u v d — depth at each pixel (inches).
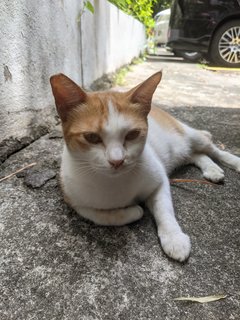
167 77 42.9
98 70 30.7
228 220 12.5
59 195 13.6
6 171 14.9
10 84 15.0
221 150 17.9
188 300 9.1
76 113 10.6
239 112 26.2
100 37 30.5
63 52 21.2
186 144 16.5
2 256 10.5
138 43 58.3
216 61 52.9
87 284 9.6
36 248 10.9
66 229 11.8
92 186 11.2
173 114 25.1
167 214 11.8
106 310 8.9
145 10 58.6
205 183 15.0
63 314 8.8
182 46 54.3
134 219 12.0
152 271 10.1
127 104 10.7
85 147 10.5
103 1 30.5
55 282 9.7
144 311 8.9
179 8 52.6
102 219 11.8
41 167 15.3
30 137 17.4
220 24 50.8
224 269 10.2
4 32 14.0
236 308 9.0
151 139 14.5
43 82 18.5
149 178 12.0
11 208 12.7
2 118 14.8
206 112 25.9
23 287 9.5
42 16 17.6
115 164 10.1
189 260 10.5
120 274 10.0
